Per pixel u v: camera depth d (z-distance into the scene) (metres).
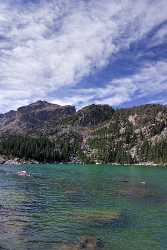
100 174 132.50
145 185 80.19
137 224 35.53
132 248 27.62
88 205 47.44
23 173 115.69
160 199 53.69
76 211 42.47
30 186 74.56
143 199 53.62
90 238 29.75
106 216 39.28
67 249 26.72
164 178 109.81
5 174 114.62
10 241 28.59
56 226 34.28
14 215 39.31
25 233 31.31
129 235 31.36
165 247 28.09
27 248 26.91
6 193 59.97
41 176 111.19
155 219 37.94
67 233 31.67
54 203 49.12
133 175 128.12
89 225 34.84
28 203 48.81
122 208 44.97
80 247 27.30
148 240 29.89
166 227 34.41
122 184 83.00
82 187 74.06
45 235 30.81
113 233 31.94
